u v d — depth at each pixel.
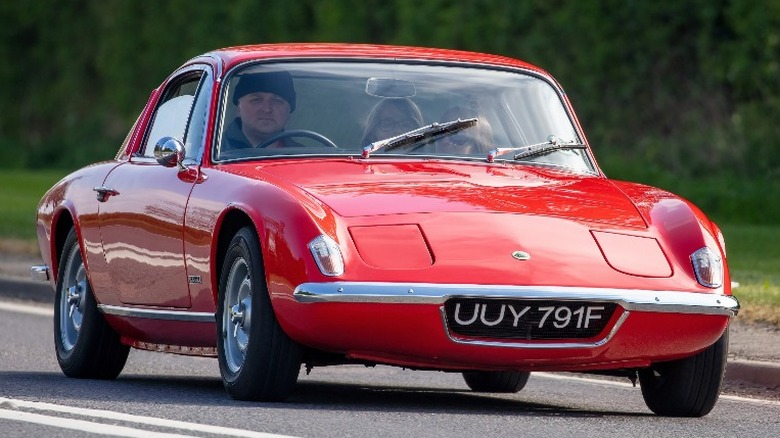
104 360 25.80
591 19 71.00
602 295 19.73
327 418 19.28
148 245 23.58
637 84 70.00
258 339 20.31
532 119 23.69
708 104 68.31
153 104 26.09
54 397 21.78
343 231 19.80
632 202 21.78
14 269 47.06
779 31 66.44
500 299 19.50
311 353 20.81
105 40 106.81
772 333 31.02
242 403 20.72
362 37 84.06
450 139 22.84
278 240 19.89
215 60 24.06
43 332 34.00
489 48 75.25
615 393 26.06
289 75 23.20
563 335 19.95
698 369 21.22
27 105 114.25
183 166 23.06
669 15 68.88
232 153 22.62
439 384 27.09
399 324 19.42
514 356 19.80
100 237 25.25
